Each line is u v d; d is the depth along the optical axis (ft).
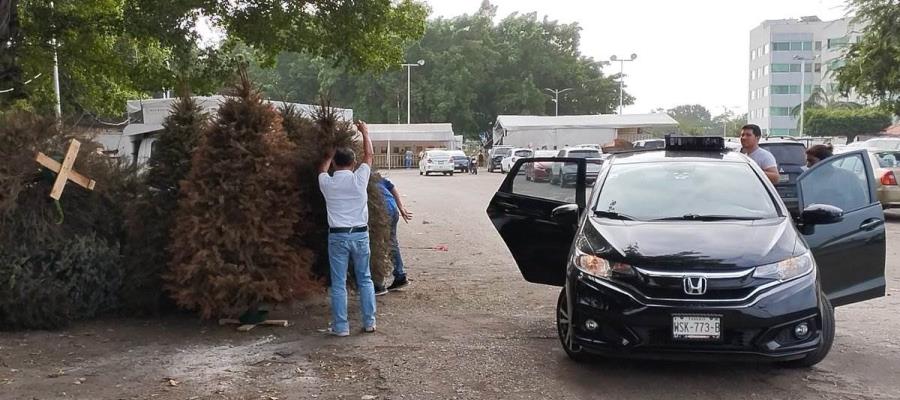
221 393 18.25
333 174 23.91
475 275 34.35
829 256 21.39
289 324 24.89
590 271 18.65
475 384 18.79
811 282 18.02
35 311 23.38
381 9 44.55
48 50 45.68
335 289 23.49
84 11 45.11
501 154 163.53
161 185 25.16
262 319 24.67
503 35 270.26
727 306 17.30
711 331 17.31
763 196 21.18
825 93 263.29
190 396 18.03
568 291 19.22
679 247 18.34
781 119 321.11
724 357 17.48
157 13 41.78
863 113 212.43
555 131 169.37
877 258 21.90
